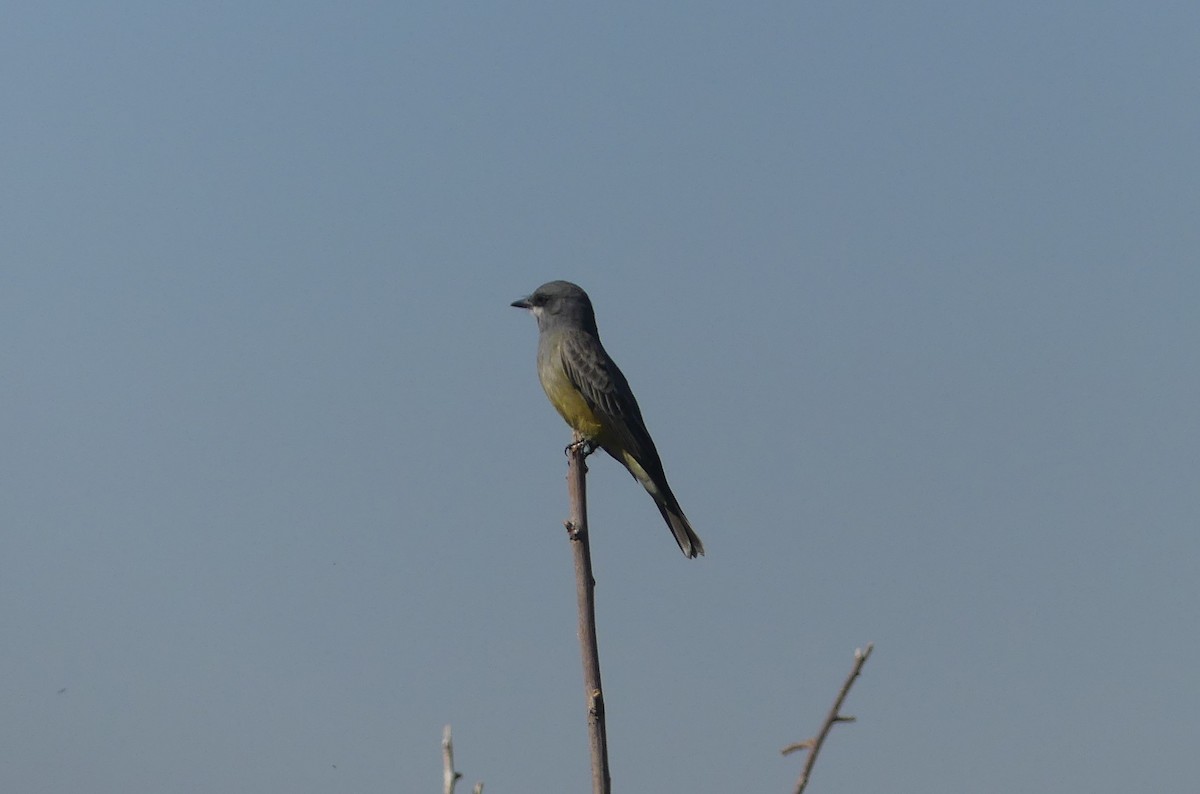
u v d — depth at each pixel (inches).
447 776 215.2
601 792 273.4
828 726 223.6
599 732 279.6
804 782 221.9
